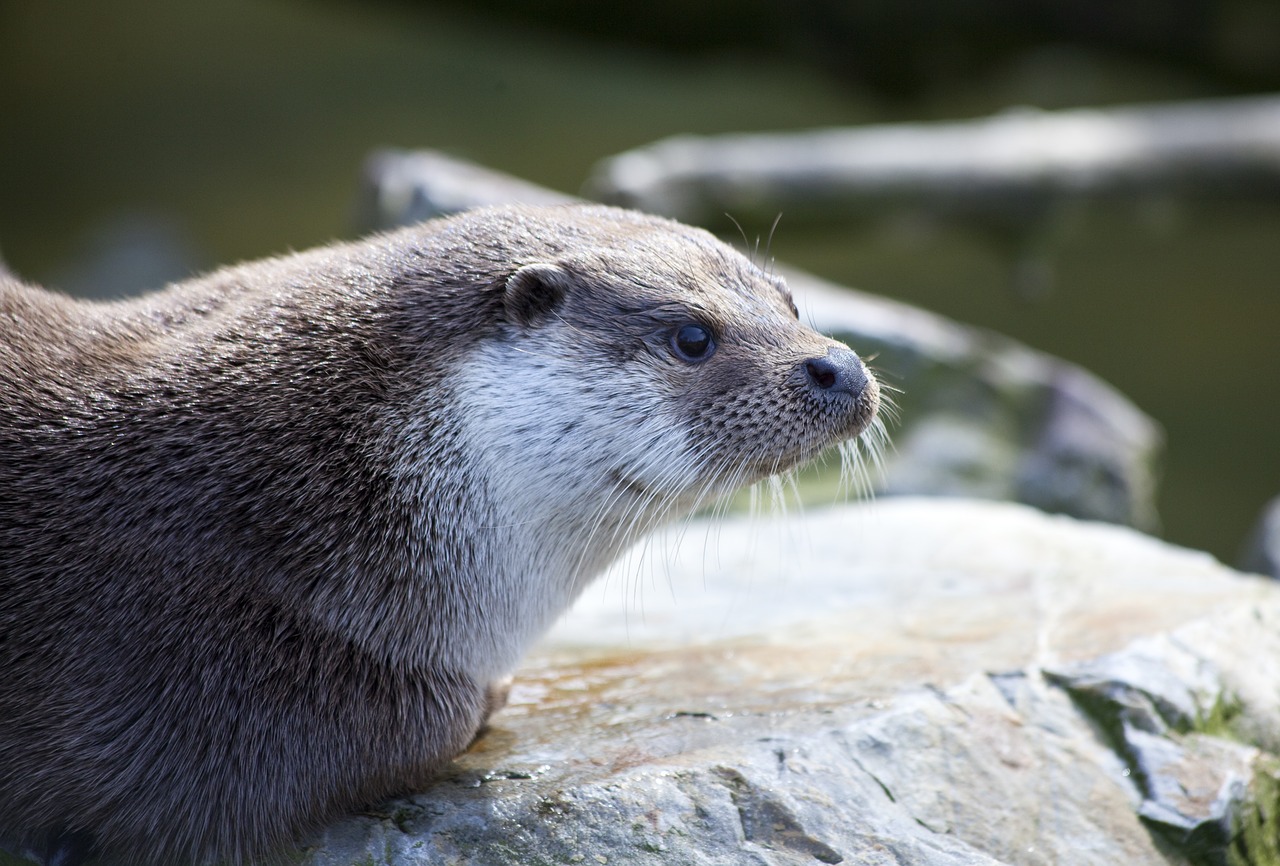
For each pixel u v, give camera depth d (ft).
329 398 16.84
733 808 16.40
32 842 16.44
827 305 36.24
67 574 15.90
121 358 17.33
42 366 17.12
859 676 19.26
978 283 81.61
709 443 17.98
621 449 17.75
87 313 18.42
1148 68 67.41
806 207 47.98
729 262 19.19
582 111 101.81
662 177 45.52
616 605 24.26
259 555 16.11
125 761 15.75
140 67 107.04
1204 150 52.75
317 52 112.37
